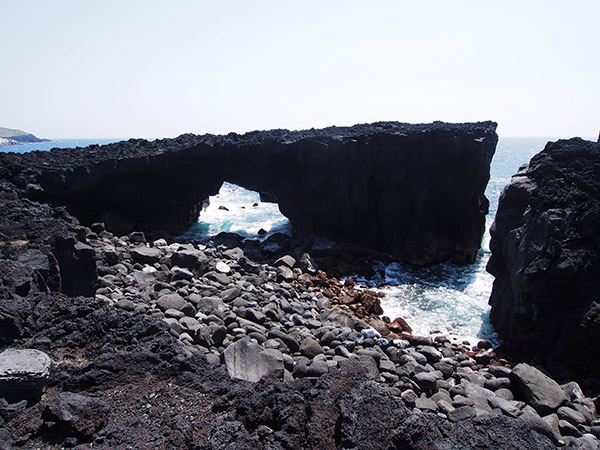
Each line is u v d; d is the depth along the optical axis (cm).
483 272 1912
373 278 1844
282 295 1460
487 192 4862
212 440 512
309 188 2117
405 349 1140
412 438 496
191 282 1412
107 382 646
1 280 798
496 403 872
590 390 984
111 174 2009
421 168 1991
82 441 532
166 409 600
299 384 636
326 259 1942
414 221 2003
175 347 742
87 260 1084
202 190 2333
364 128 2483
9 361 586
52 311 812
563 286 1077
